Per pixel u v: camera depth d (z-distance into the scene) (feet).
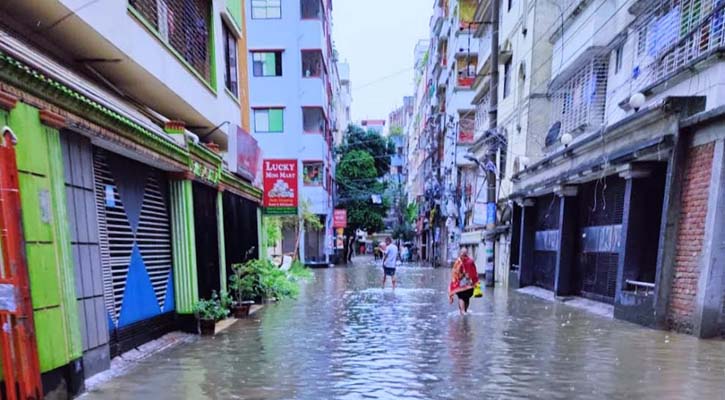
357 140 119.75
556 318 30.27
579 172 34.91
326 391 15.23
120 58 19.36
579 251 39.24
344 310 34.01
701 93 24.23
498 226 58.29
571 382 16.16
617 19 34.27
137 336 19.76
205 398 14.34
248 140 36.22
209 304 24.54
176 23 25.45
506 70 60.80
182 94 24.94
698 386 15.61
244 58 39.96
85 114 14.65
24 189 11.94
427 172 141.28
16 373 11.13
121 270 18.69
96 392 14.47
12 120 11.69
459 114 89.71
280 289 40.86
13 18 15.83
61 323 13.11
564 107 42.63
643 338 23.15
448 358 19.63
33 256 12.10
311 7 83.41
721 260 22.27
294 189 44.06
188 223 23.58
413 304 37.52
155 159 19.86
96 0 16.79
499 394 14.97
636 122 27.61
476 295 32.73
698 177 23.54
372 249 224.53
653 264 28.43
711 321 22.61
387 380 16.47
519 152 53.67
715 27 23.45
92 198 15.61
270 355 19.94
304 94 84.38
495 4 54.65
